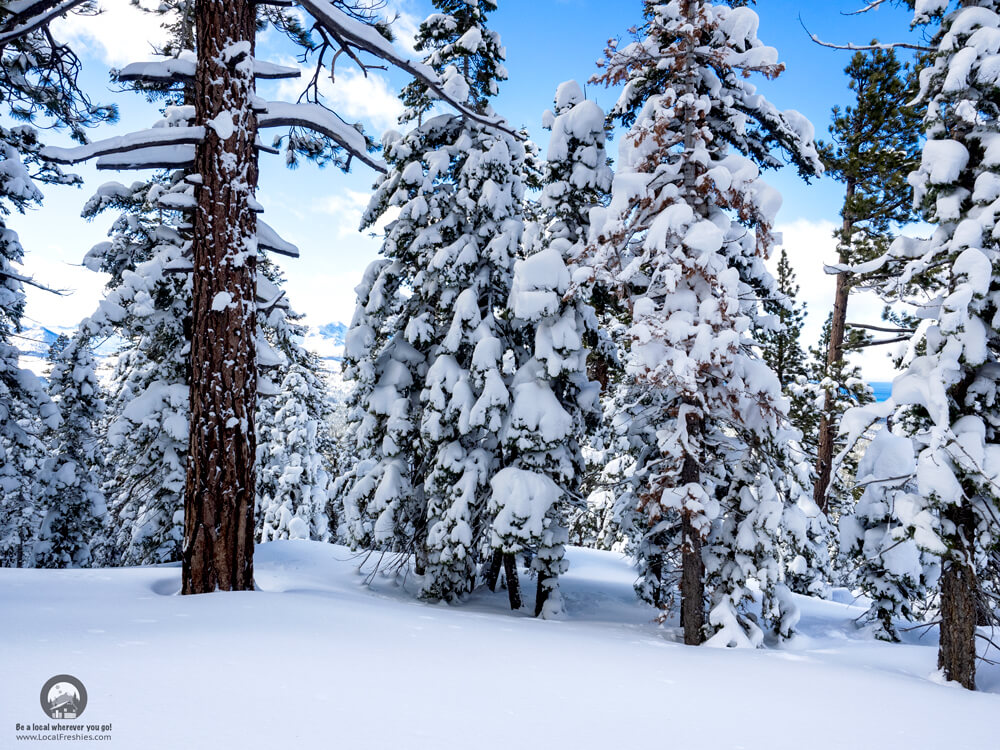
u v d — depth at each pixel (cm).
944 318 784
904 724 462
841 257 2020
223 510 767
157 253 1463
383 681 411
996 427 814
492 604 1462
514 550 1146
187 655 416
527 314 1182
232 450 779
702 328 909
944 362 799
